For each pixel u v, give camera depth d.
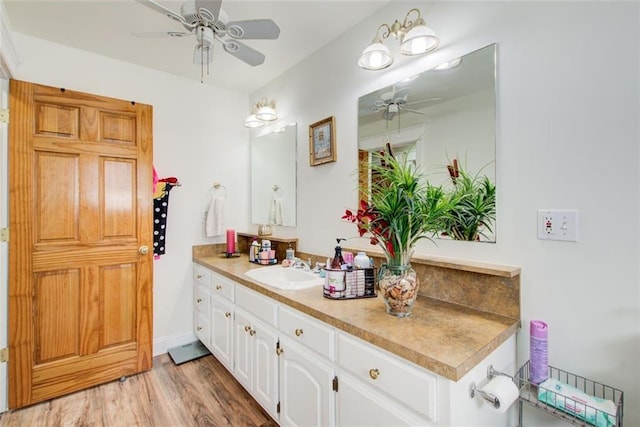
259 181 2.94
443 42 1.51
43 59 2.13
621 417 1.00
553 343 1.19
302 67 2.40
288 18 1.89
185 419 1.80
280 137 2.65
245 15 1.85
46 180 1.96
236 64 2.48
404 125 1.67
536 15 1.22
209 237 2.85
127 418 1.81
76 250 2.05
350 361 1.20
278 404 1.63
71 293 2.04
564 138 1.16
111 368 2.18
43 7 1.79
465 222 1.43
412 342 1.03
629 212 1.03
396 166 1.36
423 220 1.25
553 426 1.19
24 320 1.89
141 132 2.30
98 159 2.13
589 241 1.10
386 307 1.32
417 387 0.97
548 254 1.20
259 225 2.89
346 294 1.51
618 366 1.05
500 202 1.32
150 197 2.35
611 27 1.06
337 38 2.08
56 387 1.98
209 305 2.44
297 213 2.44
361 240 1.91
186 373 2.30
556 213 1.17
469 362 0.92
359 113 1.91
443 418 0.91
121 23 1.96
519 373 1.16
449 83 1.48
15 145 1.86
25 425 1.75
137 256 2.29
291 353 1.52
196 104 2.80
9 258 1.85
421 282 1.57
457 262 1.40
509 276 1.21
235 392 2.07
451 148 1.47
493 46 1.34
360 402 1.15
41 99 1.94
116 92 2.40
